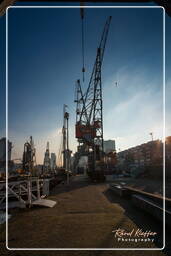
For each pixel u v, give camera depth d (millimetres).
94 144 36312
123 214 7645
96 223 6391
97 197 12695
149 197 8797
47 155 67562
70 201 11141
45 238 5113
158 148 56062
